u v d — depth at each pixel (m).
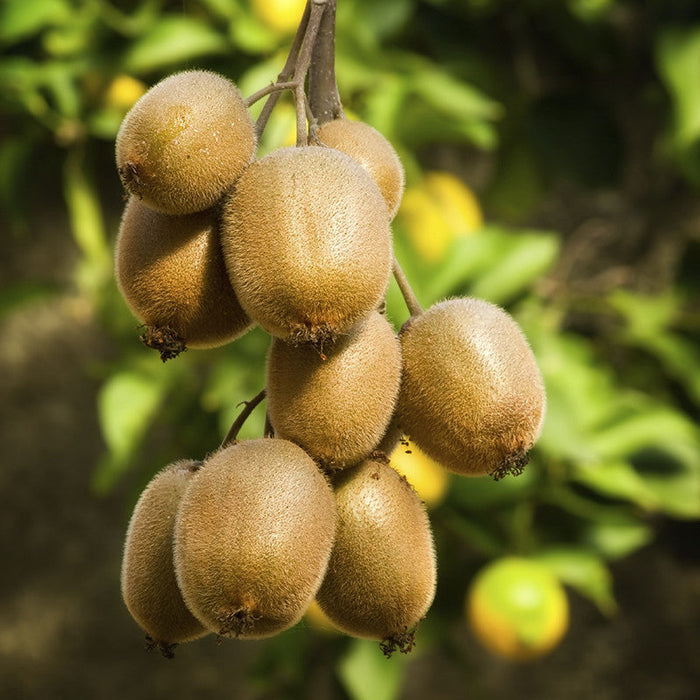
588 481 1.28
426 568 0.78
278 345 0.77
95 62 1.30
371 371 0.76
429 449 0.79
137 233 0.77
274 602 0.74
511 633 1.23
